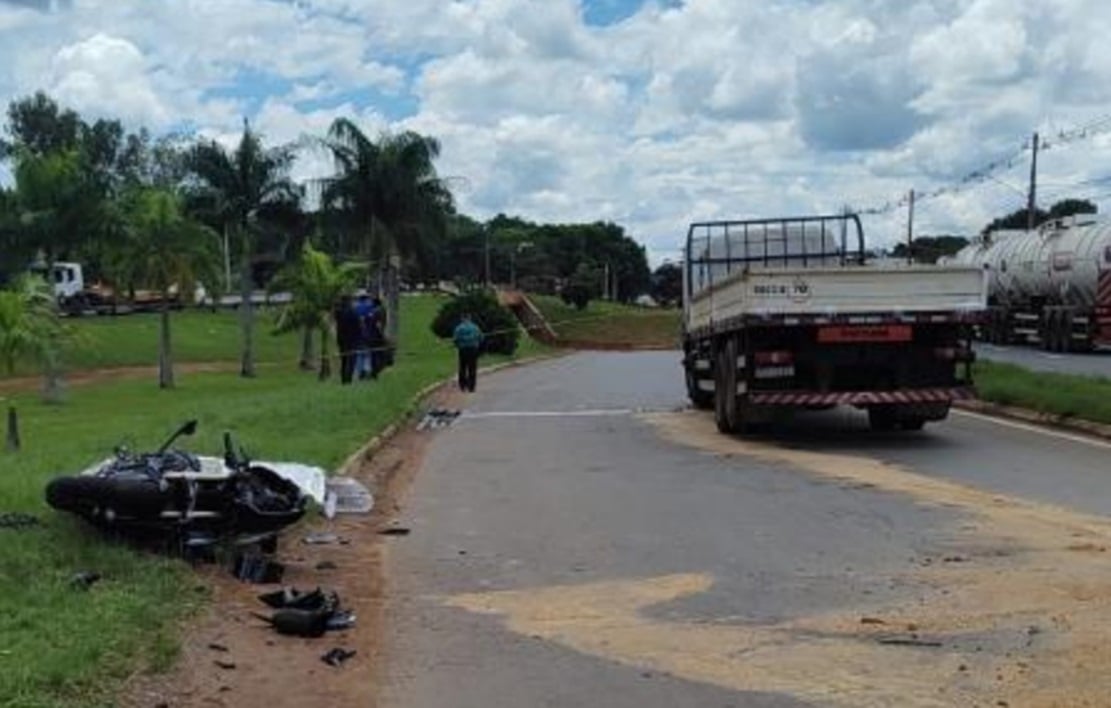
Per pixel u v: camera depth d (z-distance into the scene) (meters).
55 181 47.72
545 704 6.87
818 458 16.72
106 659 6.93
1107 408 19.67
